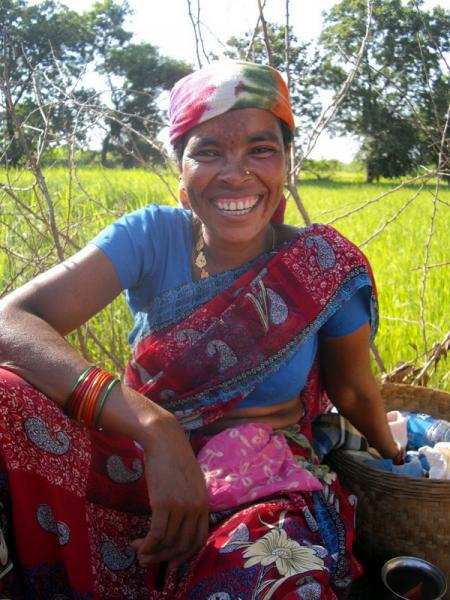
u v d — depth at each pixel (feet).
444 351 10.11
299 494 5.56
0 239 13.25
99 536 5.18
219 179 5.74
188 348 5.87
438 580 5.92
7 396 4.69
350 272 6.12
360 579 6.86
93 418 5.04
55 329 5.59
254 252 6.25
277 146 5.83
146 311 6.23
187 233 6.23
